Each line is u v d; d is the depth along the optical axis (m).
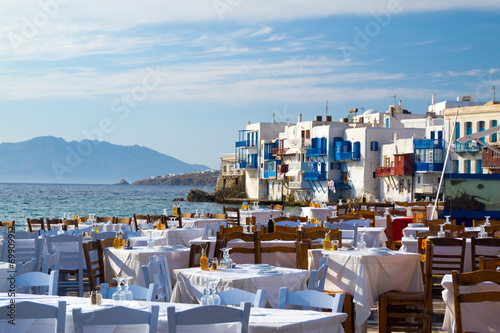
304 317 5.12
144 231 15.91
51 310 4.57
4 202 90.19
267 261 10.20
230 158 107.12
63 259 11.09
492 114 55.56
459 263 10.23
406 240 12.08
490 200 19.55
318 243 10.96
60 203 93.69
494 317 6.59
